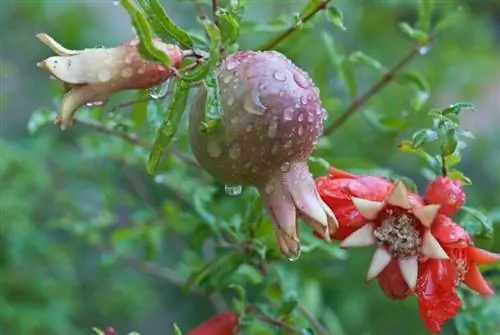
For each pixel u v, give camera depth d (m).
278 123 0.61
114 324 1.09
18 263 0.95
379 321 0.98
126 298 1.08
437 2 0.94
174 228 0.84
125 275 1.09
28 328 0.94
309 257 0.79
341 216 0.64
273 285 0.74
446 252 0.63
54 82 0.78
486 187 1.08
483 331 0.72
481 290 0.64
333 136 0.91
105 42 1.13
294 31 0.69
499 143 1.12
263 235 0.72
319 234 0.62
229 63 0.62
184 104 0.62
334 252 0.75
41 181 0.95
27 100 1.18
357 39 1.03
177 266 0.93
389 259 0.63
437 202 0.63
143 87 0.62
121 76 0.62
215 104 0.61
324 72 0.83
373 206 0.63
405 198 0.63
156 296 1.11
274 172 0.62
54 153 1.01
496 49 1.19
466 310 0.72
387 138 0.91
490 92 1.16
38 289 0.97
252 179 0.62
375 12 1.02
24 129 1.16
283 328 0.71
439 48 1.01
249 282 0.81
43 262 0.97
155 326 1.12
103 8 1.18
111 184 0.91
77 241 1.02
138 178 0.90
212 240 0.79
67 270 1.00
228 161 0.62
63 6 1.13
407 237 0.63
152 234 0.84
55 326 0.96
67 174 1.00
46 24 1.15
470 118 1.13
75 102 0.62
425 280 0.63
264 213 0.72
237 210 0.78
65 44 1.12
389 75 0.77
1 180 0.93
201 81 0.62
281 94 0.61
